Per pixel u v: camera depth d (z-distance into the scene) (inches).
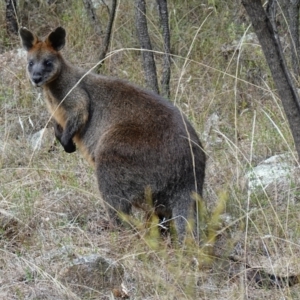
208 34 660.1
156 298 325.1
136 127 395.9
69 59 633.6
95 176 428.8
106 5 652.7
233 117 537.3
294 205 411.2
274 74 289.9
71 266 345.4
